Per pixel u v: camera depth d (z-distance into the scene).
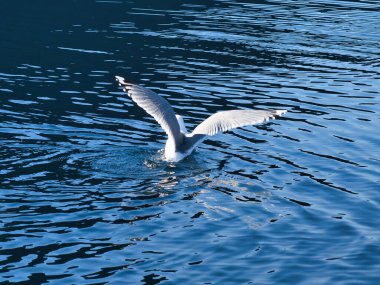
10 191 14.91
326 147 18.12
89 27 30.94
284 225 13.78
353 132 19.34
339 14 34.91
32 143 17.72
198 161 16.83
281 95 22.80
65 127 19.09
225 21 32.72
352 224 13.88
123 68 25.33
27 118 19.75
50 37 29.20
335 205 14.73
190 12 34.34
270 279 11.84
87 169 16.14
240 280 11.79
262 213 14.28
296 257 12.57
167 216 14.03
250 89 23.34
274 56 27.47
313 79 24.69
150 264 12.25
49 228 13.45
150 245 12.92
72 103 21.39
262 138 18.72
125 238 13.15
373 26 32.59
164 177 15.86
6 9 33.94
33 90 22.58
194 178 15.84
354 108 21.59
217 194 15.07
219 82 24.02
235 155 17.38
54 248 12.73
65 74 24.44
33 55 26.64
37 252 12.57
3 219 13.73
